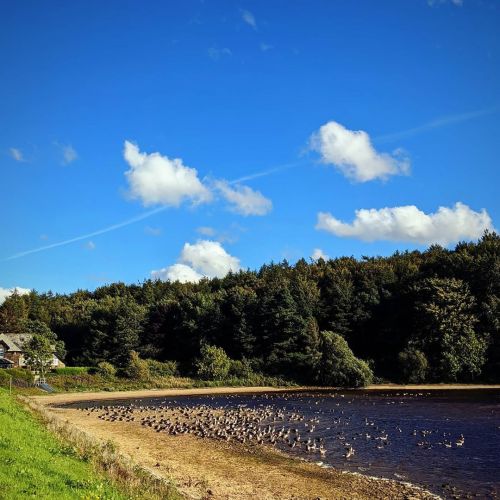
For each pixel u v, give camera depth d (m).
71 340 126.81
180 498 20.98
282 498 23.83
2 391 48.59
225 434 40.28
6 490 14.88
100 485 17.61
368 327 101.94
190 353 111.19
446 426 42.91
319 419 48.84
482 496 23.94
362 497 24.05
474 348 84.31
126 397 75.81
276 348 98.75
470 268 96.88
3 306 142.75
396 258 131.12
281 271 144.25
